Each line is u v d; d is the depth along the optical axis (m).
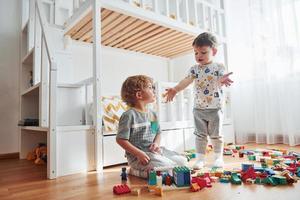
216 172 1.03
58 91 1.36
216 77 1.34
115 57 2.37
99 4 1.33
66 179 1.07
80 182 1.01
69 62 1.85
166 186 0.87
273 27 1.96
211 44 1.35
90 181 1.02
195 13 1.90
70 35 1.91
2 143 1.79
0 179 1.10
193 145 1.77
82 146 1.21
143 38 2.03
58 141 1.14
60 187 0.95
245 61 2.18
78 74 2.09
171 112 1.66
